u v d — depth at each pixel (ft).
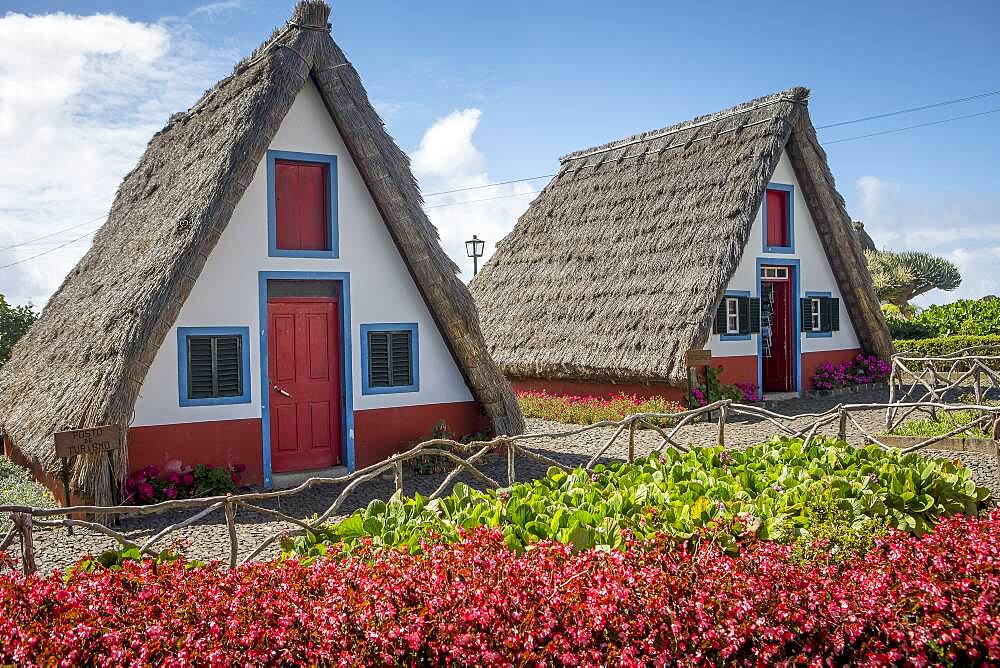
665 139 58.59
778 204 55.36
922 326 85.66
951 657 11.60
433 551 14.10
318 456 33.88
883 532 16.05
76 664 11.08
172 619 11.89
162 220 31.86
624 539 15.84
